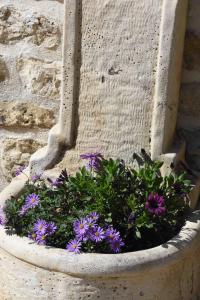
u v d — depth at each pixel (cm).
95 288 147
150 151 173
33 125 199
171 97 170
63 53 171
